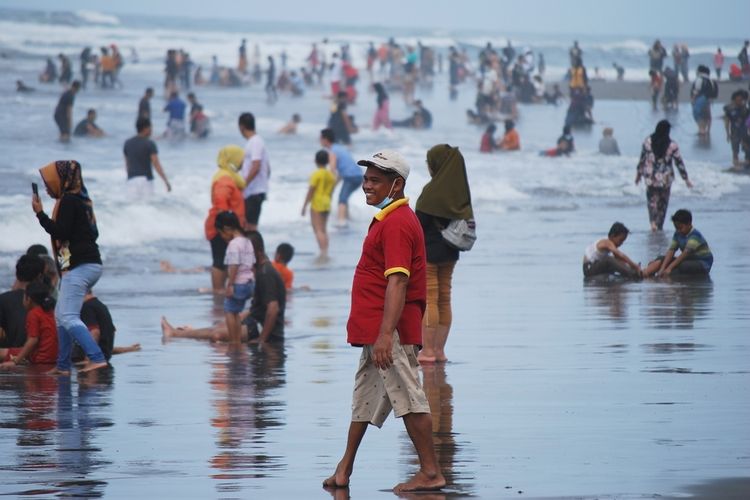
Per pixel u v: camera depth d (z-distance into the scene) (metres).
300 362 37.16
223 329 42.47
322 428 26.72
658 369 32.97
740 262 59.78
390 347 20.56
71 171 35.03
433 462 21.11
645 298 48.53
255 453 24.23
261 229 80.50
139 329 45.38
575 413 27.34
